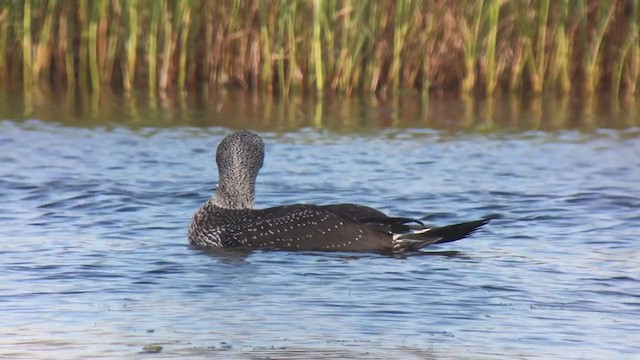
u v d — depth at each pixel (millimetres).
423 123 22188
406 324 9953
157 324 9883
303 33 25703
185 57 26031
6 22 26438
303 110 23578
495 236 13445
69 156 18234
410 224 13828
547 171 17438
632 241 13133
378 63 25938
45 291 10922
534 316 10227
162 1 25672
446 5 26203
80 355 9047
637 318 10203
